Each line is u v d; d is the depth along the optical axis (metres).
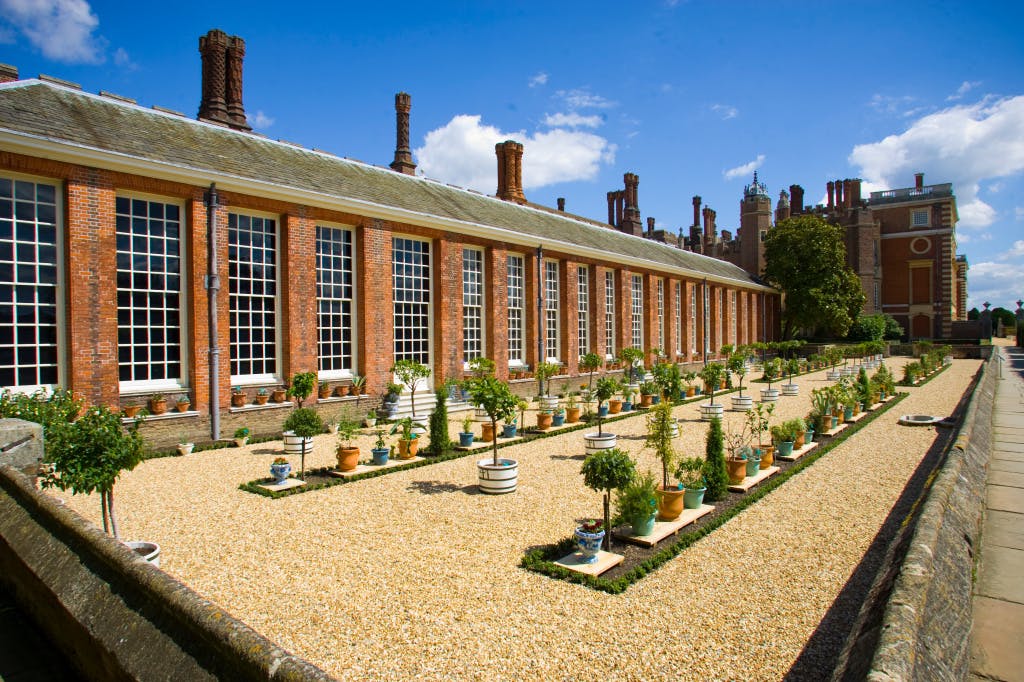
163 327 14.09
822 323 47.19
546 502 9.66
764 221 57.50
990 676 2.95
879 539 7.76
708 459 9.82
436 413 13.77
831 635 5.29
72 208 12.40
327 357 17.58
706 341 40.53
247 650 2.52
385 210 18.36
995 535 5.11
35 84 14.16
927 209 57.06
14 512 4.88
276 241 16.41
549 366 23.67
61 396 11.25
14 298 11.90
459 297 21.47
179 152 14.79
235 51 19.34
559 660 4.90
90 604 3.44
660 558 7.03
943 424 16.73
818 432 15.41
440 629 5.42
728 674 4.68
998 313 104.25
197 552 7.31
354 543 7.68
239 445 14.18
